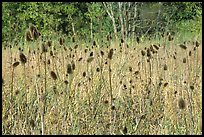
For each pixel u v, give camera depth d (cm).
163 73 675
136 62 729
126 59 737
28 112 539
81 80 613
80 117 543
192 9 2208
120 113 549
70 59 707
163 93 595
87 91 566
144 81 627
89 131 519
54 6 2169
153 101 568
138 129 518
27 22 2203
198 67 690
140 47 855
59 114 524
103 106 556
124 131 482
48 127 505
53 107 526
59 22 2130
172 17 2236
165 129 521
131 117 548
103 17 2053
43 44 445
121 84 608
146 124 532
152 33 1916
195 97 577
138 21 2155
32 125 462
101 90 607
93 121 532
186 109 540
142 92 590
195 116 531
